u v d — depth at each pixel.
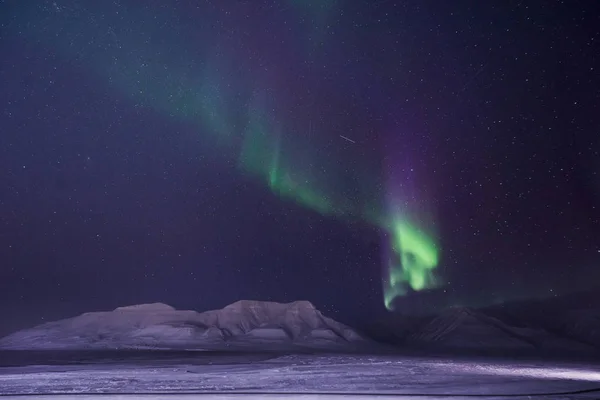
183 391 29.70
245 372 45.34
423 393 29.30
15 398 26.55
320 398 26.84
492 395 28.58
